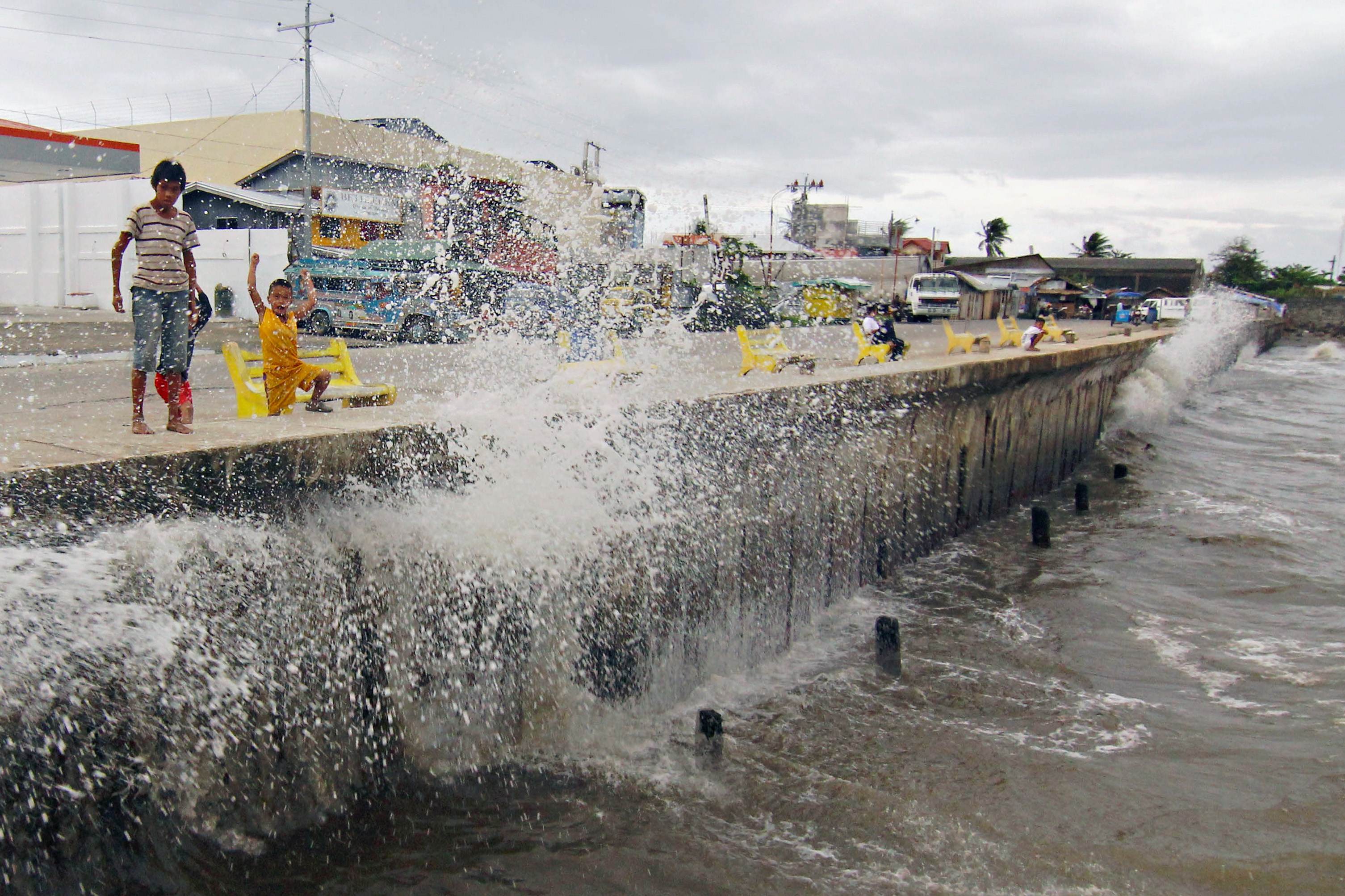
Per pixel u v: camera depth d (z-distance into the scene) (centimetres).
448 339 1869
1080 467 1905
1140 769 634
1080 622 945
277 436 486
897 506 1112
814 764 627
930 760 639
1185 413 2736
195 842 432
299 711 478
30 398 878
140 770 410
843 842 533
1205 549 1225
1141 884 506
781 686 775
